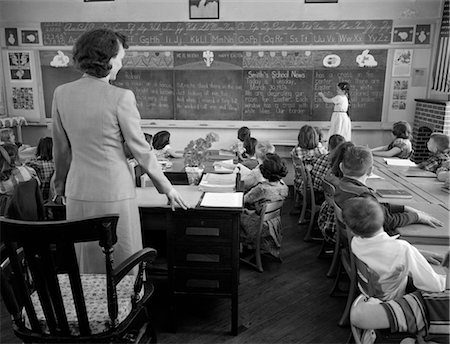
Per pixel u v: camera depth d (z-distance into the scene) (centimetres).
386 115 510
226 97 519
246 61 507
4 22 516
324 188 282
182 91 520
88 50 147
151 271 261
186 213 204
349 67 500
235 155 413
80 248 169
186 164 263
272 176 292
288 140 521
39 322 135
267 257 325
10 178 261
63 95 153
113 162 154
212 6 496
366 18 489
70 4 507
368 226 154
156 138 386
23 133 541
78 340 132
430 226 196
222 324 229
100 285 155
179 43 508
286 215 436
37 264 122
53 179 178
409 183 289
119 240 158
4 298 133
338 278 261
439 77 479
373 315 116
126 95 152
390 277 150
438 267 160
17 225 118
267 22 496
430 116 466
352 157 229
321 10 490
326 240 304
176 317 236
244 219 301
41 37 517
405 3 481
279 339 216
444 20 471
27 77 529
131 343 179
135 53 514
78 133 151
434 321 112
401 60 495
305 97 511
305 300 258
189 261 212
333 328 227
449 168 311
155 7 502
